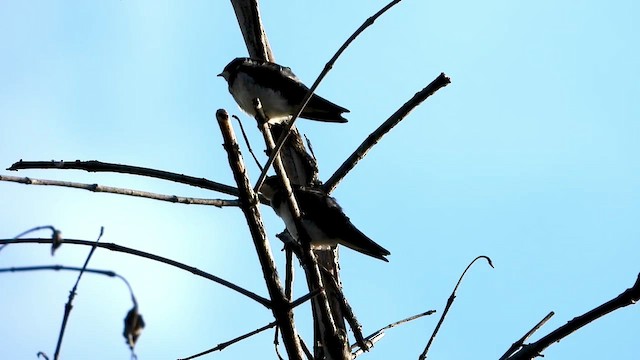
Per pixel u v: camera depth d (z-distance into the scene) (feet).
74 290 19.04
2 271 18.06
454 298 34.71
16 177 29.55
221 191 37.63
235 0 46.91
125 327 17.57
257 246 31.42
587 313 32.24
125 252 29.43
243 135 32.63
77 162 36.83
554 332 32.53
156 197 32.24
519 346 33.99
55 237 19.04
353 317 37.14
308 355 33.94
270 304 30.91
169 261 30.09
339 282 40.86
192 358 31.55
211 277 30.55
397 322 37.14
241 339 31.48
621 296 32.04
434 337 34.01
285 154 44.21
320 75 32.32
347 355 34.35
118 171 37.19
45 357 19.01
